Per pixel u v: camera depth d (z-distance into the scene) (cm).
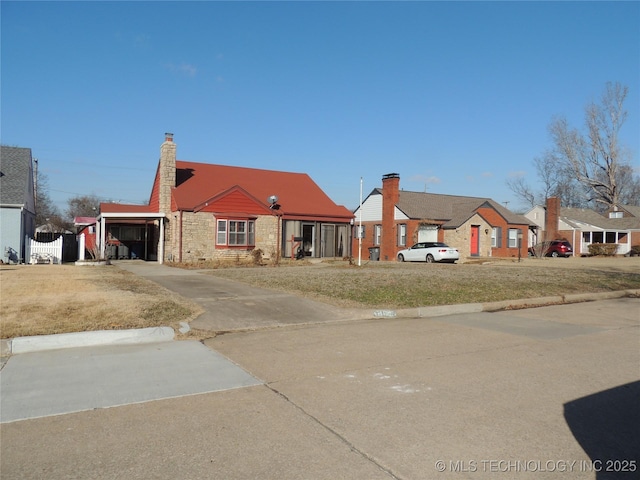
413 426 448
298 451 396
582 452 398
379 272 1927
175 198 2612
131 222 3022
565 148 5250
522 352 741
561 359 700
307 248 3038
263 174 3297
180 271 1977
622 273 2044
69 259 2970
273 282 1503
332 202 3231
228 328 891
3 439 418
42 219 5969
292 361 677
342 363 668
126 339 780
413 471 364
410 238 3525
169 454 390
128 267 2216
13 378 590
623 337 862
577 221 4997
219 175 3081
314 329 907
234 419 464
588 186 5541
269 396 531
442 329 917
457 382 584
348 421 459
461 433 433
